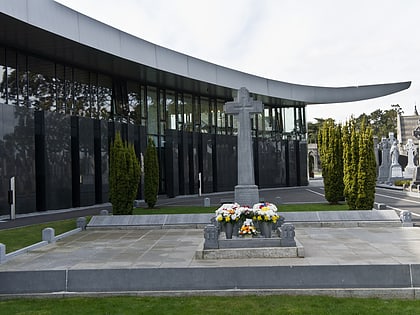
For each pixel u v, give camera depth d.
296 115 51.31
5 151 22.47
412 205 23.58
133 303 7.85
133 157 20.00
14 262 11.05
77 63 29.22
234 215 11.11
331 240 13.16
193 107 41.66
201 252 10.49
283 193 37.38
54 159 25.59
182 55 33.88
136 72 32.22
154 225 17.20
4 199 22.25
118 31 27.91
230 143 42.62
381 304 7.48
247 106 20.09
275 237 11.14
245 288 8.29
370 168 18.33
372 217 16.50
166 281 8.41
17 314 7.40
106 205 28.83
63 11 23.72
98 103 31.78
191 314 7.19
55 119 25.81
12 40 24.06
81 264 10.63
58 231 16.41
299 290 8.15
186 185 37.59
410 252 11.07
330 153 23.97
